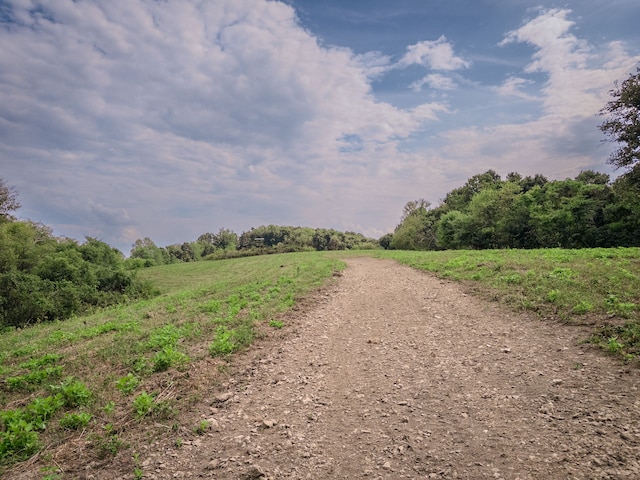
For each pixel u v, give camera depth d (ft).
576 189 136.98
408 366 23.58
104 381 23.53
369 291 53.72
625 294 31.14
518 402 17.37
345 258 142.82
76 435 17.04
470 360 23.40
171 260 361.51
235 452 15.16
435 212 271.08
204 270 178.70
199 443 15.94
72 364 28.50
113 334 40.27
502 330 28.53
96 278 91.76
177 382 22.43
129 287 95.81
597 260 51.70
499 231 157.48
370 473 13.25
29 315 71.51
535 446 13.80
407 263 88.22
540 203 148.46
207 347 29.12
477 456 13.61
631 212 119.03
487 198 169.37
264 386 22.11
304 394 20.71
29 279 75.56
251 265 170.91
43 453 15.60
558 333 26.02
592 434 14.08
